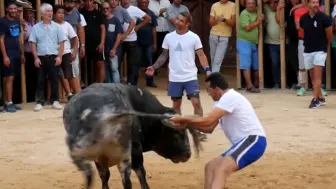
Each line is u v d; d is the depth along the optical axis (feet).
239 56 65.57
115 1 63.77
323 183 31.01
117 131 23.86
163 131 27.78
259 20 64.95
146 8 68.74
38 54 55.16
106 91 25.58
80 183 31.89
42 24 55.11
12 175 33.65
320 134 42.39
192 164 35.29
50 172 34.14
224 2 66.28
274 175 32.53
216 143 40.37
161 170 33.96
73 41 57.11
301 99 58.95
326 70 63.87
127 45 65.98
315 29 53.11
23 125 48.14
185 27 39.29
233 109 25.57
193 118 25.36
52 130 45.88
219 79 26.14
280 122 47.14
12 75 54.85
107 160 24.81
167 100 59.72
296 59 64.23
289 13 63.72
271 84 67.97
